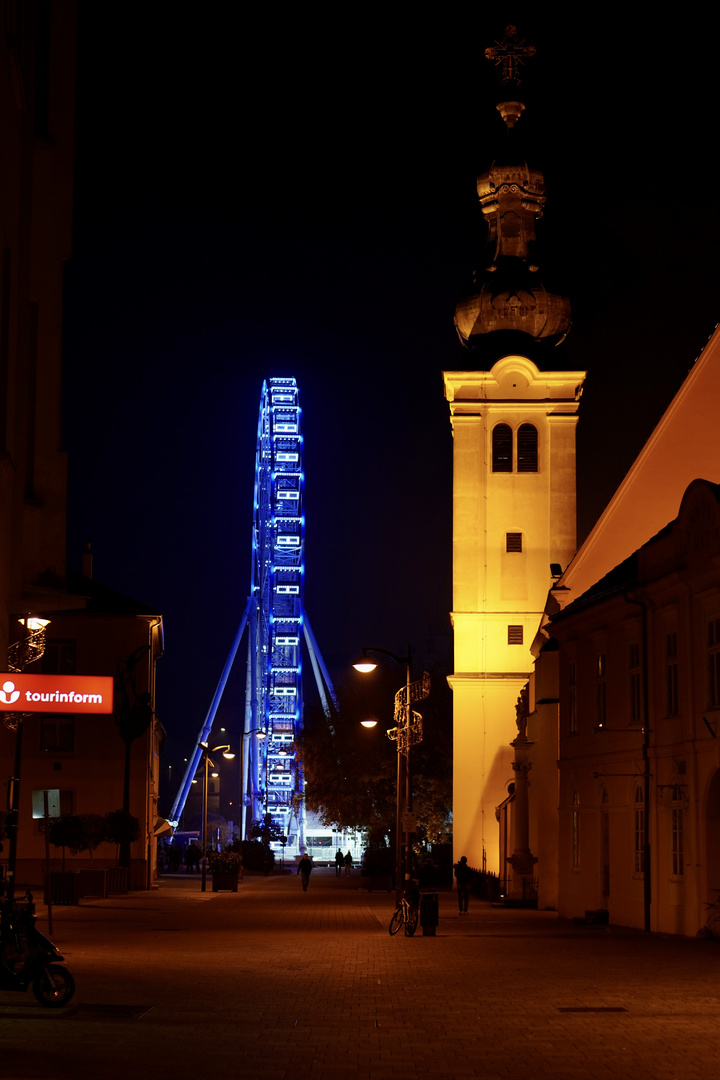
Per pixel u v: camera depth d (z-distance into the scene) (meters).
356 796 122.75
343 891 93.12
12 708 30.33
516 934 46.91
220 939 43.09
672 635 49.22
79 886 65.81
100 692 30.64
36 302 38.81
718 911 43.75
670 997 26.28
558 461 103.50
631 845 51.81
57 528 39.44
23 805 86.12
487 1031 21.67
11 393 32.44
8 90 29.86
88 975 30.03
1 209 29.12
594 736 56.50
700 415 63.03
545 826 69.62
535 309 108.19
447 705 125.88
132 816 80.62
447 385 104.62
